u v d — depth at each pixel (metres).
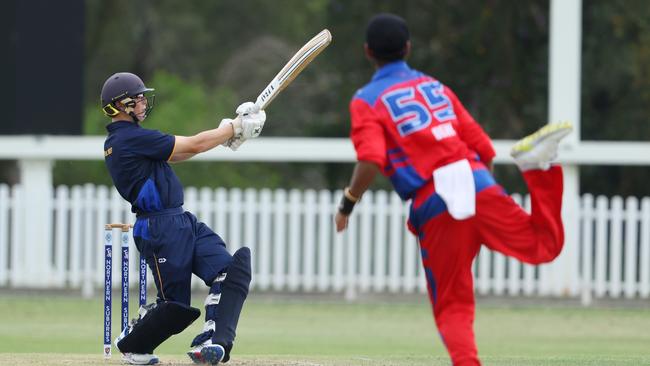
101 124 101.19
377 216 64.88
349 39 89.62
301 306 63.16
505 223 23.38
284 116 101.94
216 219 64.94
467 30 87.06
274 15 132.75
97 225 65.94
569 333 52.97
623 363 32.31
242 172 97.69
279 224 65.19
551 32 65.19
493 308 63.47
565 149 63.94
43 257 66.06
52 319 55.94
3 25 64.94
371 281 65.94
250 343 47.12
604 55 83.62
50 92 65.62
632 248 64.25
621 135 84.94
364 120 23.55
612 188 86.31
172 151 28.20
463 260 23.42
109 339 30.34
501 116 86.81
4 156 65.19
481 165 23.91
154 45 127.81
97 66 127.38
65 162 91.50
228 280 28.17
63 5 65.75
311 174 105.69
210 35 132.38
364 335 51.31
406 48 24.31
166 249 28.16
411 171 23.48
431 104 23.80
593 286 64.94
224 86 115.19
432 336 51.25
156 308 28.00
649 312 62.03
